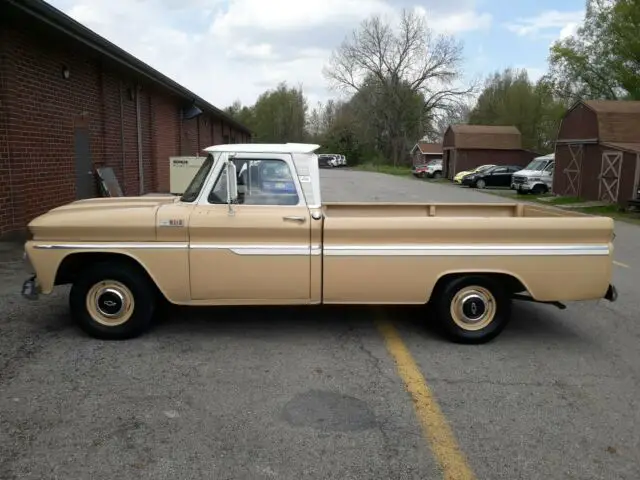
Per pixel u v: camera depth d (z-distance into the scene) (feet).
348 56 248.32
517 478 10.80
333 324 19.44
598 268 17.43
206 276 17.07
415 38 239.09
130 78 50.96
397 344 17.69
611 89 137.90
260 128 313.73
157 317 19.77
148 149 58.34
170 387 14.29
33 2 26.89
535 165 100.94
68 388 14.10
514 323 20.43
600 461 11.44
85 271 17.17
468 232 17.12
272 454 11.40
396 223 17.01
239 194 17.25
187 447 11.57
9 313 19.66
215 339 17.74
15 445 11.50
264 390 14.24
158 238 16.96
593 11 135.85
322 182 122.01
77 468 10.78
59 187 36.68
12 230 31.27
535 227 17.17
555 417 13.23
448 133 157.17
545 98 174.91
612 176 74.33
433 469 11.02
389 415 13.10
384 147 262.06
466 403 13.82
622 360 16.99
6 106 30.07
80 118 40.04
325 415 13.02
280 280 17.12
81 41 34.47
